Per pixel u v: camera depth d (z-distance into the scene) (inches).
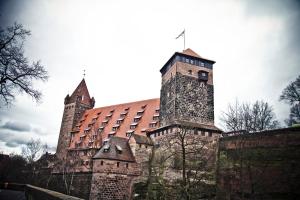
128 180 1740.9
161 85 2245.3
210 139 1739.7
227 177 1197.7
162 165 1678.2
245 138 1157.7
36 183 2738.7
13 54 713.0
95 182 1669.5
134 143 1875.0
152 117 2378.2
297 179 935.7
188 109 1850.4
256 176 1063.6
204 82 1979.6
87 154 2417.6
